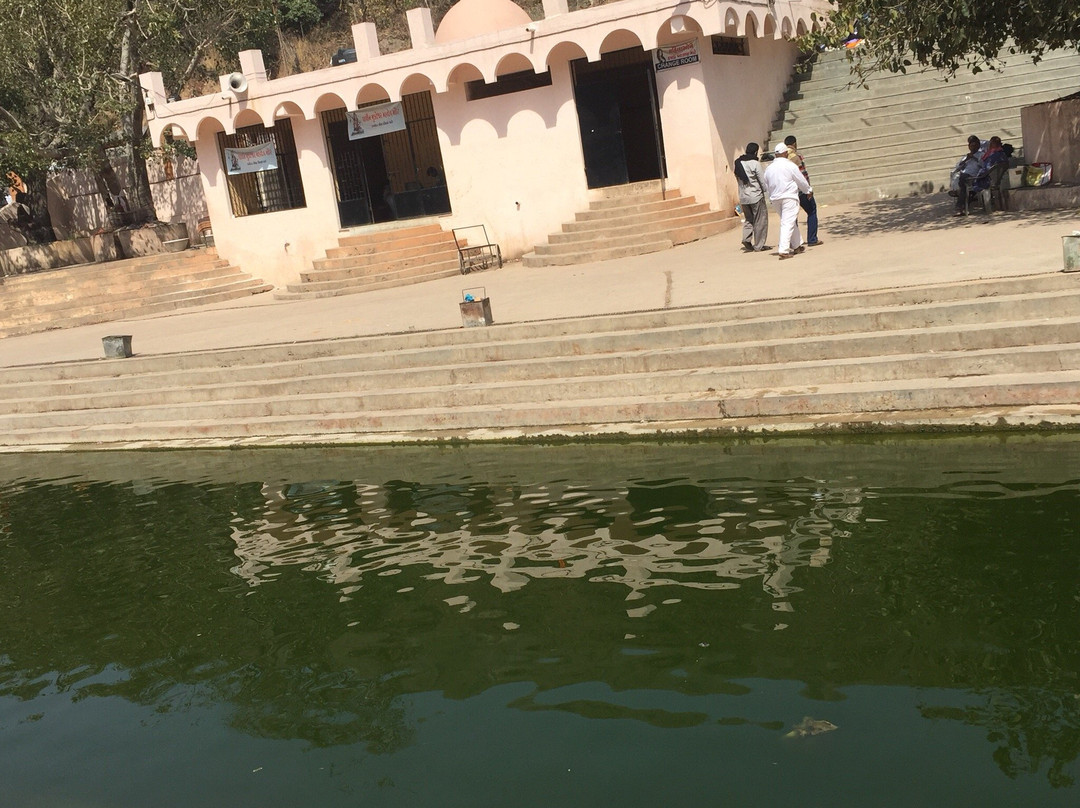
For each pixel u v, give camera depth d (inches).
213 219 787.4
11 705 205.8
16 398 498.6
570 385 360.8
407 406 391.2
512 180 691.4
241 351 457.4
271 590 247.8
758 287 403.5
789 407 315.9
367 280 669.3
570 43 635.5
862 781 141.6
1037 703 156.0
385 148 746.2
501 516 277.9
